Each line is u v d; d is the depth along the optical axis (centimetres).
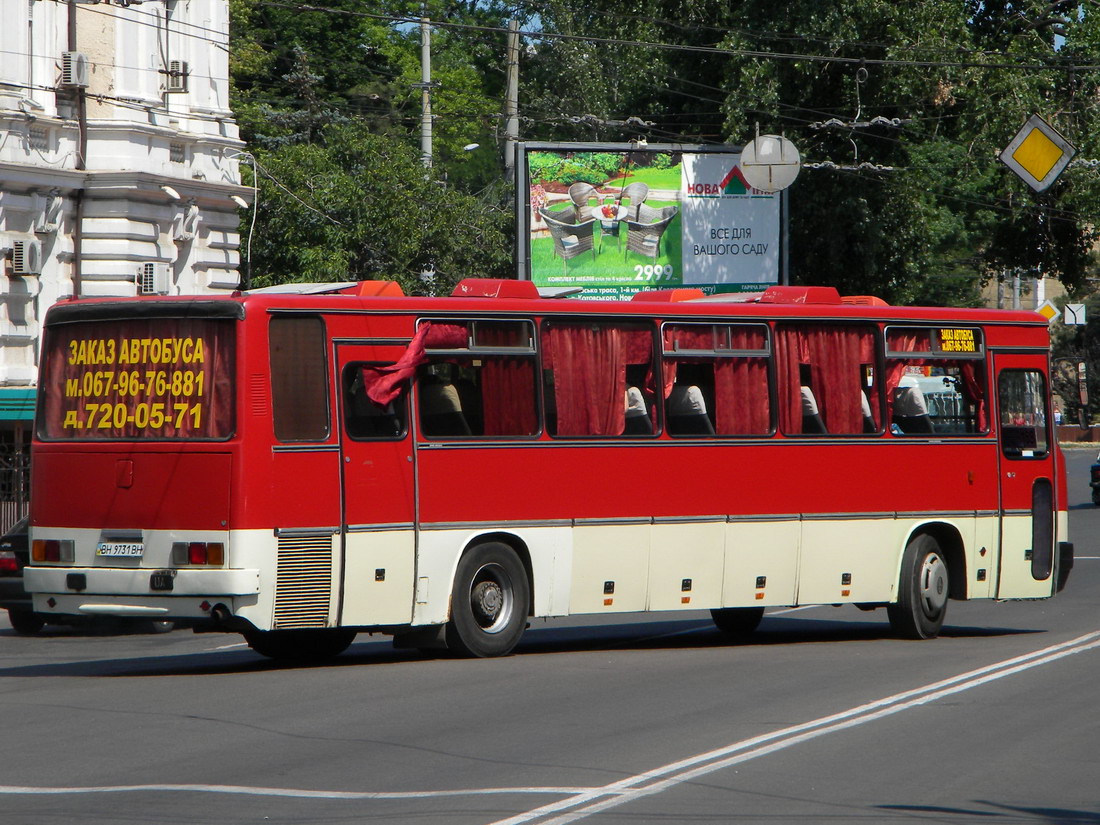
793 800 1461
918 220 6800
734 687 2223
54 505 2420
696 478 2733
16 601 3438
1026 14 6581
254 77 9962
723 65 6538
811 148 6625
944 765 1641
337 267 6375
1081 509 7169
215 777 1575
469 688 2209
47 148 4872
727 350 2788
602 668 2450
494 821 1357
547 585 2583
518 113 8825
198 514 2300
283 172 6488
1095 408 14000
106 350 2408
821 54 6306
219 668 2545
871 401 2950
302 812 1403
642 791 1493
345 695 2142
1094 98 6412
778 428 2831
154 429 2353
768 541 2803
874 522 2922
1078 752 1717
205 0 5481
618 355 2673
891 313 2984
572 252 6122
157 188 5134
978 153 6191
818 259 6938
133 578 2327
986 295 14950
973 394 3088
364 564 2381
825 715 1964
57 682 2380
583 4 7650
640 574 2673
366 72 10900
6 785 1545
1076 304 12075
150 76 5191
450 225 6838
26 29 4794
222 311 2320
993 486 3084
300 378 2345
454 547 2483
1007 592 3102
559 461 2595
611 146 6156
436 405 2483
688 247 6244
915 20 6141
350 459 2377
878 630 3225
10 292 4766
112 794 1493
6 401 4691
